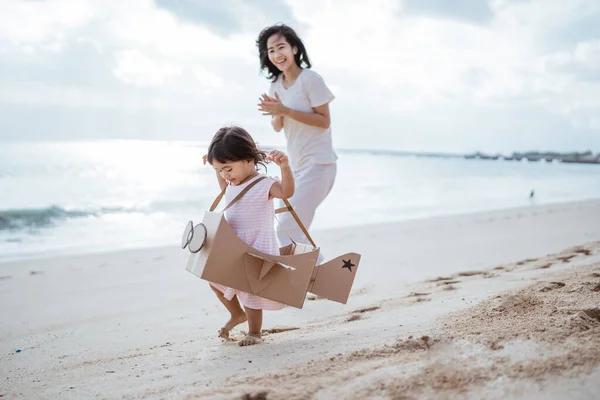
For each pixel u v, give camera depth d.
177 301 4.96
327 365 2.23
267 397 1.92
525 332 2.32
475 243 7.87
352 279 3.23
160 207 14.40
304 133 4.35
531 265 5.19
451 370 2.01
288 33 4.31
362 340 2.69
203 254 2.83
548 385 1.82
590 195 20.34
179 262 7.12
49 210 13.12
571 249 5.95
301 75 4.30
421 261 6.48
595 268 4.23
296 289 2.95
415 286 4.84
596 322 2.46
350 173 34.62
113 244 9.26
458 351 2.21
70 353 3.45
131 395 2.20
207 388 2.15
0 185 17.02
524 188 24.33
